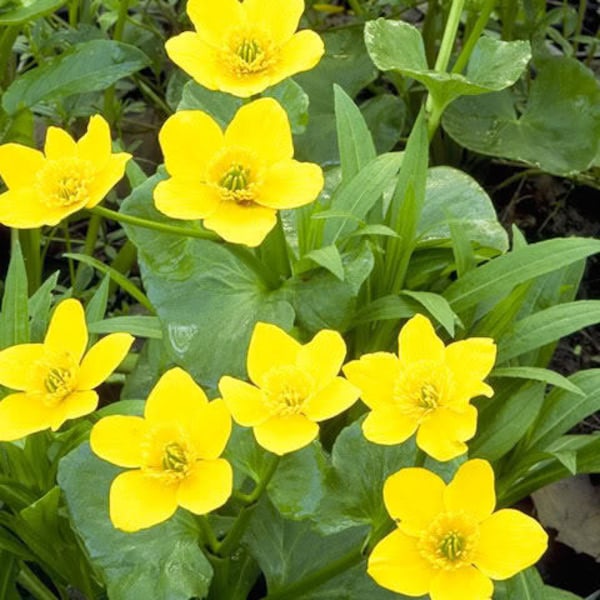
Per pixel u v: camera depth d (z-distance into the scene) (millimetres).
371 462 513
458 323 562
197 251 570
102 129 505
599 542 641
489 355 474
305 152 737
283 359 477
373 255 577
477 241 601
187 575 500
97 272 750
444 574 461
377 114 748
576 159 726
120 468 516
